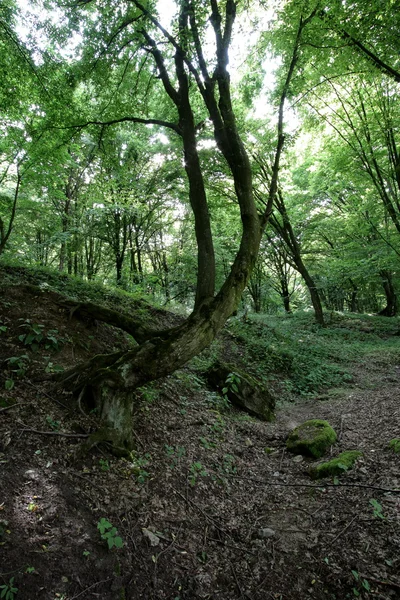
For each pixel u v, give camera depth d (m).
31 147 8.00
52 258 20.17
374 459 4.70
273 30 7.40
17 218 14.02
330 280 19.11
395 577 2.78
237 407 7.27
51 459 3.49
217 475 4.50
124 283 14.72
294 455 5.40
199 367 8.22
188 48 5.38
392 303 23.52
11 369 4.51
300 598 2.80
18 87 7.32
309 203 18.89
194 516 3.65
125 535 3.07
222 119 6.01
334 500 3.98
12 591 2.27
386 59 7.50
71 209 15.41
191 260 19.16
